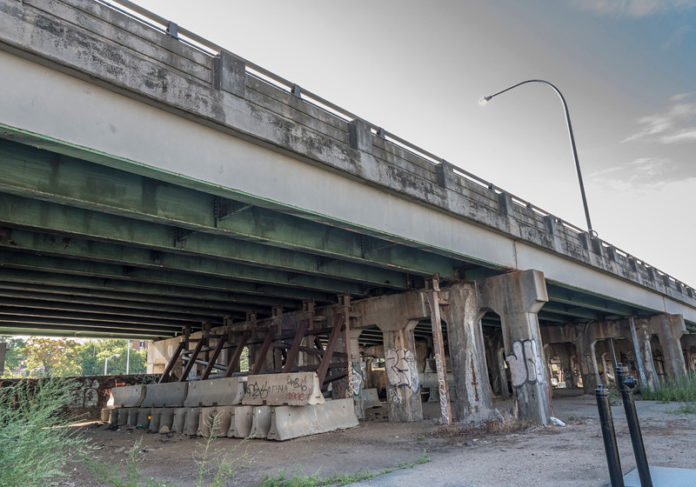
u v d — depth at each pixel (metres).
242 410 15.71
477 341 17.92
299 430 15.23
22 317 22.67
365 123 12.20
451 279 18.06
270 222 11.21
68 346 55.12
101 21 7.33
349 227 11.37
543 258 19.00
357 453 11.97
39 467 4.75
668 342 31.86
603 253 23.30
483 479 8.09
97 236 10.02
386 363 19.62
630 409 6.76
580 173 22.83
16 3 6.42
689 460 8.84
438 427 16.16
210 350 25.78
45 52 6.55
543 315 31.42
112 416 21.48
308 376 15.35
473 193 15.73
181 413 17.67
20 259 12.79
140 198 8.83
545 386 16.44
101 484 9.37
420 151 14.13
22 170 7.36
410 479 8.31
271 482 8.45
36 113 6.49
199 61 8.67
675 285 35.03
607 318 35.31
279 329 22.23
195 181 8.20
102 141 7.10
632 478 7.26
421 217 13.45
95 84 7.19
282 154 9.85
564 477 7.92
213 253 12.16
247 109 9.09
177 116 8.17
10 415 4.85
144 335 31.44
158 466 11.14
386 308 19.80
